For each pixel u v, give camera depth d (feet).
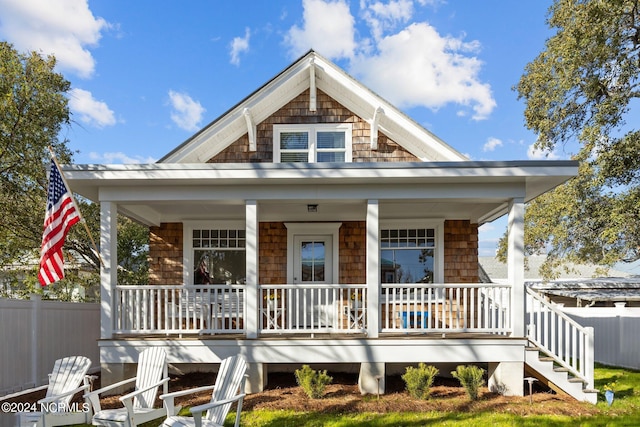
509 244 22.80
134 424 15.52
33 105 38.99
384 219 31.30
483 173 20.81
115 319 22.50
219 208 26.94
